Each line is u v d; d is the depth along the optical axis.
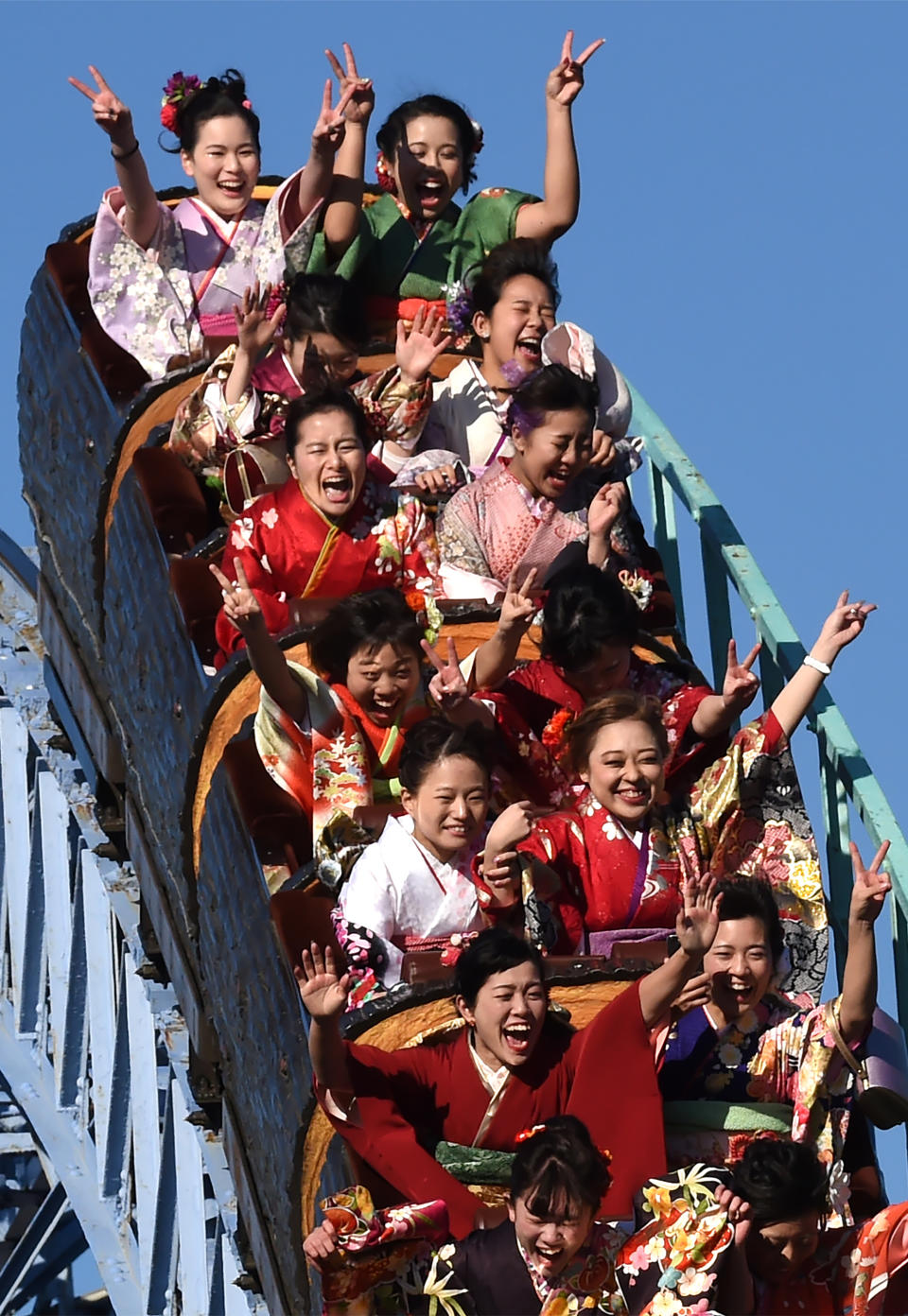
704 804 39.56
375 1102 34.59
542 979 34.75
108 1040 55.16
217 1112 47.91
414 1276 33.16
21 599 59.69
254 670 39.25
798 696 40.31
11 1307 68.19
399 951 37.09
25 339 53.34
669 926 37.78
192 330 49.41
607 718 37.81
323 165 49.50
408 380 44.97
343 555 42.41
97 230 49.41
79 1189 55.38
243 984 40.19
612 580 40.25
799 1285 35.09
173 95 50.50
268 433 46.09
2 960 60.44
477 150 50.97
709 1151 36.22
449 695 38.62
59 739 56.97
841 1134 36.25
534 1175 32.56
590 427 43.50
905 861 39.84
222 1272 48.38
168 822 45.12
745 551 46.59
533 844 37.59
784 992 39.41
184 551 44.81
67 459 50.78
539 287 46.47
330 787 38.94
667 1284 32.94
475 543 43.53
